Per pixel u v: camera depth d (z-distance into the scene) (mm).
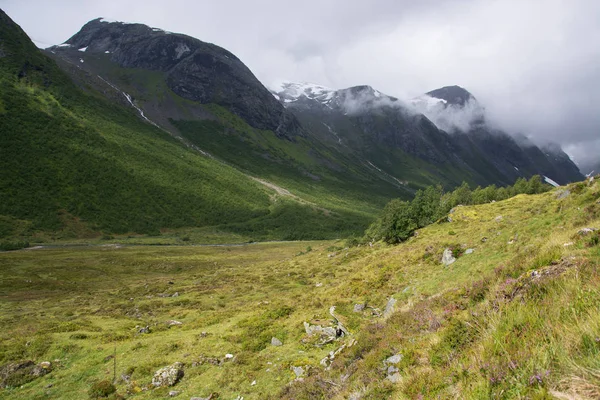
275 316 23016
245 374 14383
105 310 33750
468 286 11617
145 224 148000
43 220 121188
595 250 8078
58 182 141875
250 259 92062
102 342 20938
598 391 3512
